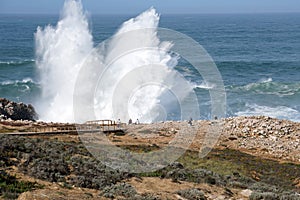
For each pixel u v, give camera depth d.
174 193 19.42
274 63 108.44
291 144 37.84
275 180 26.38
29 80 78.81
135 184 20.22
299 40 175.38
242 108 61.62
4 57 115.56
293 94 70.62
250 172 27.69
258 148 36.94
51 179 18.47
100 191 18.38
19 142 23.75
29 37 183.62
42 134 35.75
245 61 110.56
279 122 42.47
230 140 38.25
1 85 74.19
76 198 15.94
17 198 14.98
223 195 20.59
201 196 19.33
